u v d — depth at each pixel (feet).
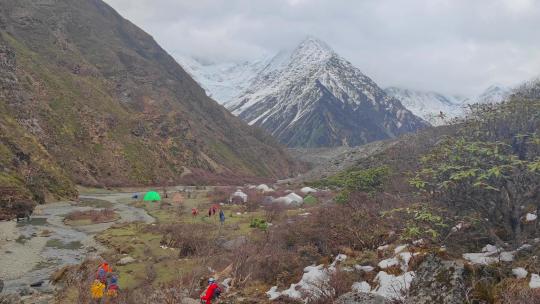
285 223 90.53
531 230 34.19
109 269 61.98
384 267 39.11
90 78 403.75
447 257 29.04
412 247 40.09
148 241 95.20
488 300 25.53
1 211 127.03
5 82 263.49
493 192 35.27
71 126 304.50
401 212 52.11
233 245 79.25
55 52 399.85
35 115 272.92
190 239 85.71
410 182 39.42
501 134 37.24
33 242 97.19
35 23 418.10
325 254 52.90
